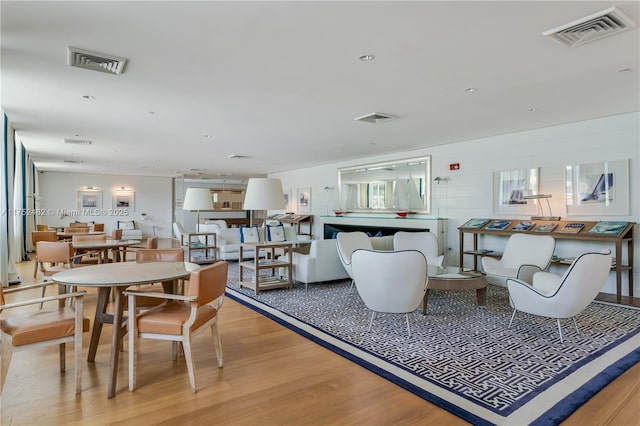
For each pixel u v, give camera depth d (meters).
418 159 7.45
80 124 5.39
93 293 5.08
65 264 4.94
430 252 5.78
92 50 2.86
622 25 2.45
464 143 6.60
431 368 2.72
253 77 3.46
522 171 5.77
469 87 3.74
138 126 5.51
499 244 6.10
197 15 2.33
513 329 3.61
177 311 2.55
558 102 4.24
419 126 5.45
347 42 2.73
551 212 5.45
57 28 2.50
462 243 6.13
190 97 4.07
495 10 2.29
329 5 2.22
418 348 3.11
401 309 3.46
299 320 3.89
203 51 2.88
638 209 4.65
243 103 4.30
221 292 2.64
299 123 5.28
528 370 2.69
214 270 2.50
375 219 8.25
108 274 2.56
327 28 2.52
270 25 2.47
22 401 2.23
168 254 3.55
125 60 3.04
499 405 2.20
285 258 5.77
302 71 3.31
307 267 5.36
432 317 4.02
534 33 2.60
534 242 4.91
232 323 3.80
